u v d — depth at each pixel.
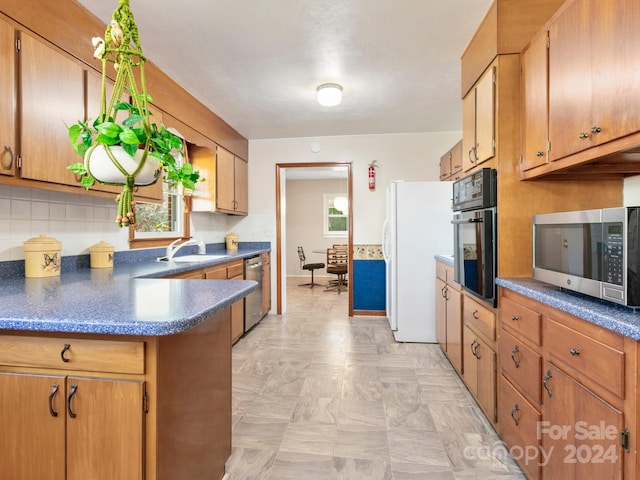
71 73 1.76
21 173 1.51
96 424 1.00
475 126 2.14
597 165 1.53
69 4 1.77
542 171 1.60
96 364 1.00
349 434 1.87
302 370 2.71
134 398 0.98
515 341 1.58
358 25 2.07
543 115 1.57
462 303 2.42
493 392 1.84
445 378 2.56
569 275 1.31
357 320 4.27
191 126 3.07
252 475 1.55
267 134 4.35
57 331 0.97
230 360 1.60
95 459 1.00
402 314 3.40
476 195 1.95
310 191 8.54
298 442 1.79
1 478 1.03
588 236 1.20
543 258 1.50
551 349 1.29
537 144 1.63
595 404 1.04
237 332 3.35
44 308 1.08
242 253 3.78
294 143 4.52
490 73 1.88
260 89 2.97
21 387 1.02
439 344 3.17
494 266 1.83
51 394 1.01
